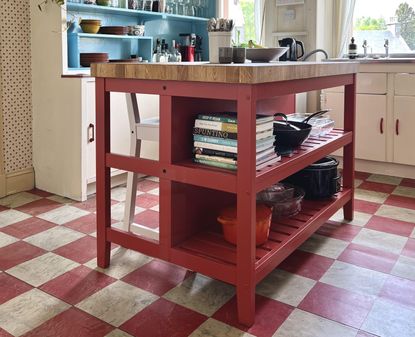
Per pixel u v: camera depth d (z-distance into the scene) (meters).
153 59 4.12
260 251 1.85
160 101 1.81
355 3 4.50
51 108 3.19
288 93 1.86
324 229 2.63
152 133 2.23
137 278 2.02
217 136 1.75
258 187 1.66
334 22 4.61
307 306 1.80
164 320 1.69
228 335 1.60
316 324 1.67
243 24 5.01
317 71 2.04
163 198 1.88
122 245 2.04
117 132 3.34
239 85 1.56
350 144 2.76
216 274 1.75
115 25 3.90
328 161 2.72
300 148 2.24
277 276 2.05
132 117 2.28
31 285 1.95
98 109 2.02
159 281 2.00
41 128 3.29
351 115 2.75
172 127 1.81
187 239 1.99
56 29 3.06
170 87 1.76
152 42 4.04
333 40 4.64
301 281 2.00
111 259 2.22
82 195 3.12
